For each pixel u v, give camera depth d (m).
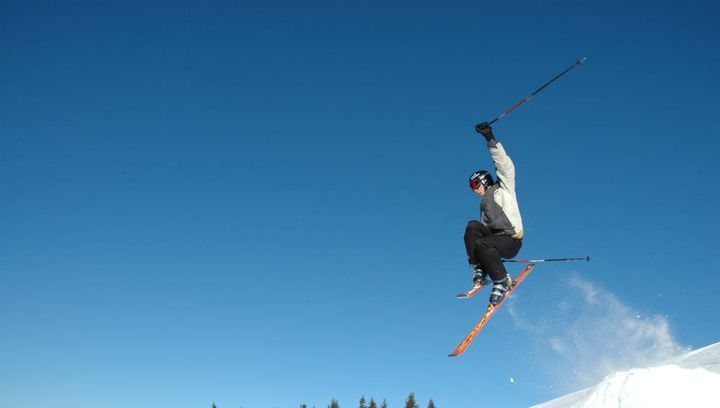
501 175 7.44
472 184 7.78
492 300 7.44
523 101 7.23
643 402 6.61
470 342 7.21
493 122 7.31
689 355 10.88
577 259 8.21
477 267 7.71
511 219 7.45
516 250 7.61
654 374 6.89
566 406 10.33
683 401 6.48
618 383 7.11
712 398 6.47
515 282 8.06
